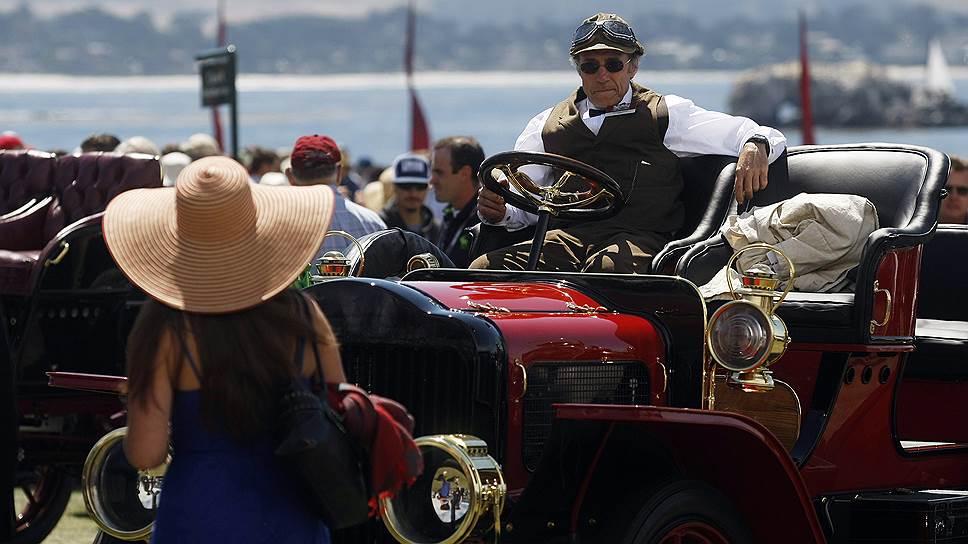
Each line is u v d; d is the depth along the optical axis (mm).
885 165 10578
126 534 7910
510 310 8383
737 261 9773
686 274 9625
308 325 6398
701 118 10672
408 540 7332
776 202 10812
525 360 7973
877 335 9469
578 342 8258
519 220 10828
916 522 9234
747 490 8336
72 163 14750
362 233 14289
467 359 7848
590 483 7742
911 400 11281
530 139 11312
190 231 6305
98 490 8047
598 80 10680
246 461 6297
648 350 8648
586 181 10516
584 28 10703
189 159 20859
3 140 20609
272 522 6312
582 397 8312
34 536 12750
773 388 8883
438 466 7344
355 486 6293
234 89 22438
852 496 9531
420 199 18594
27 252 14055
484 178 9828
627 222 10445
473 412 7879
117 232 6441
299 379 6320
